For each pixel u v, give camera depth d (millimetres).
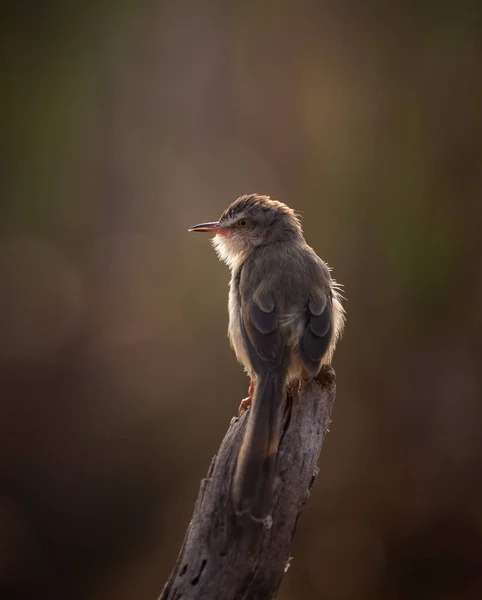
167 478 16625
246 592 4984
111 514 16359
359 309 15742
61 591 15469
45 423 17438
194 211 18328
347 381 15711
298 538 15211
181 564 5066
